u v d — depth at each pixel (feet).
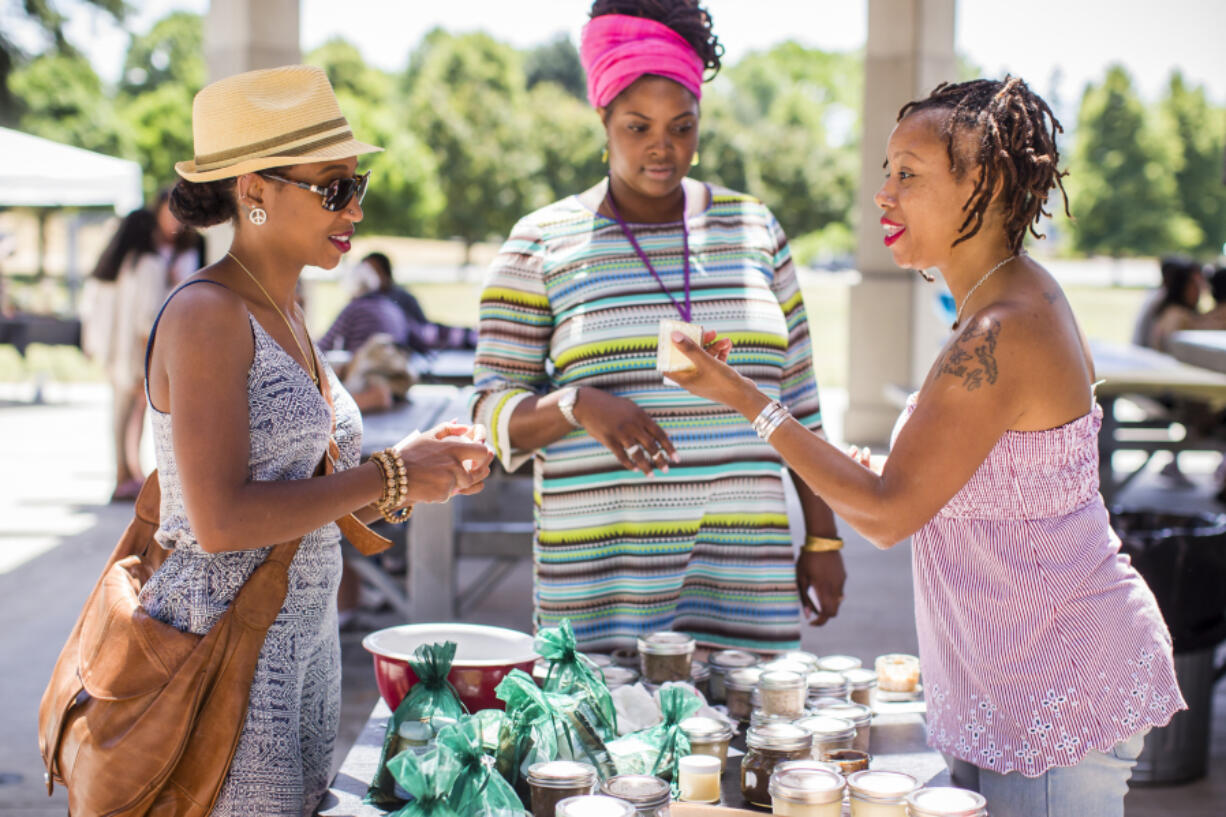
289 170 5.72
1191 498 27.58
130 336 26.16
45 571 20.98
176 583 5.61
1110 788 5.70
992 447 5.50
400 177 133.69
